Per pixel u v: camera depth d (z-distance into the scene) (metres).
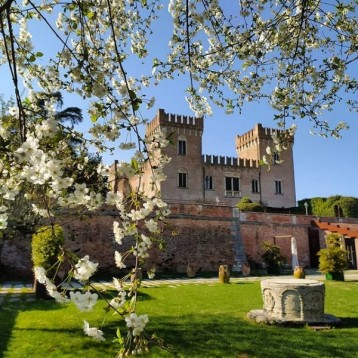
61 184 2.77
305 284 9.62
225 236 28.83
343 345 7.65
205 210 28.50
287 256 31.83
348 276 23.17
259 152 51.47
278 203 50.81
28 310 10.70
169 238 26.48
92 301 2.35
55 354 6.87
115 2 5.17
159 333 8.47
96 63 3.79
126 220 3.14
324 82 5.61
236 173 49.25
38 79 4.08
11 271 20.42
